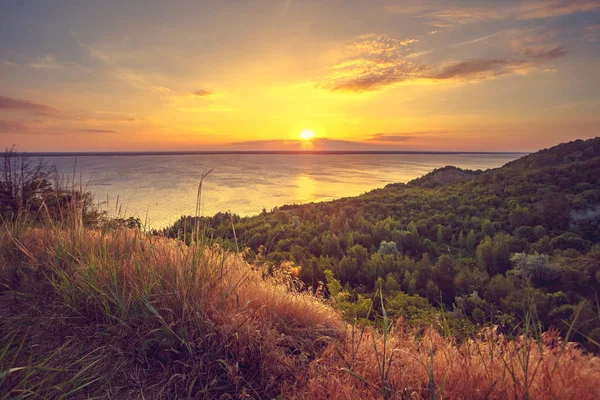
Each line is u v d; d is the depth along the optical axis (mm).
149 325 2068
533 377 1643
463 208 62125
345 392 1652
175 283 2359
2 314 2195
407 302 13992
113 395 1625
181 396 1693
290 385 1847
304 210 69125
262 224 53438
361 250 37438
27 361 1748
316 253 38500
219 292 2463
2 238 3135
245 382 1866
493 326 2133
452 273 27062
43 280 2572
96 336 2041
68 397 1559
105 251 2645
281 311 2529
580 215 48344
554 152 97250
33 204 5328
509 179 77188
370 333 2463
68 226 3385
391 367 1990
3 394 1475
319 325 2480
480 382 1764
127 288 2406
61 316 2117
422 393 1785
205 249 2873
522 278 28484
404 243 44844
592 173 63969
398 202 72312
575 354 1800
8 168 8383
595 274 25578
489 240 39750
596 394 1594
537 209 52906
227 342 2006
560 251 36625
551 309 17047
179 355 1941
